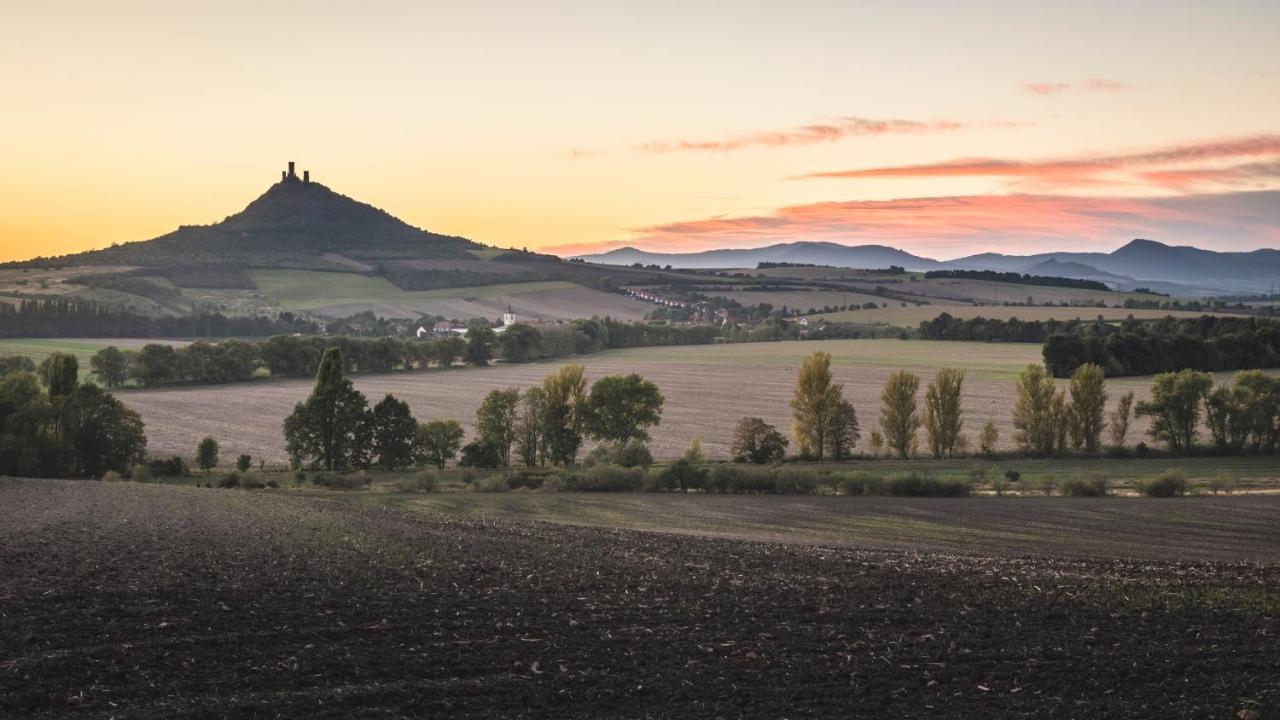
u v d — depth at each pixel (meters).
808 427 94.38
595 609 29.69
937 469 85.31
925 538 53.84
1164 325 173.75
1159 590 34.53
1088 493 71.19
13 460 83.88
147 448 107.69
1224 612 30.56
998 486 73.25
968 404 133.38
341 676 22.12
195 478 83.44
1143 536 54.59
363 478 78.44
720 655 24.56
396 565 37.06
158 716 19.05
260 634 25.38
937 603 31.58
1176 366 139.00
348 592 31.22
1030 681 22.83
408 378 175.25
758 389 161.38
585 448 109.69
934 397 94.50
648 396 98.25
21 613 26.80
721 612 29.56
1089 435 93.38
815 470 76.50
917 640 26.39
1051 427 93.75
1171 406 92.50
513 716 19.88
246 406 143.12
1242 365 140.25
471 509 63.34
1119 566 41.53
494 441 94.88
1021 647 25.86
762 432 91.75
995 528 57.41
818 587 34.41
